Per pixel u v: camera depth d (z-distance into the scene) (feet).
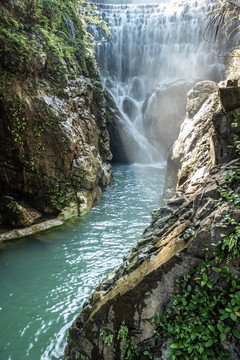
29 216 30.76
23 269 23.44
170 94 64.95
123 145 65.87
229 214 10.55
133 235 29.22
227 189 11.87
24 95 30.25
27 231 28.89
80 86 38.52
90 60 45.42
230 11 15.75
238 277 9.91
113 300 12.39
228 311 9.36
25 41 29.91
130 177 52.90
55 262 24.43
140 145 67.82
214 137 15.57
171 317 11.06
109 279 15.79
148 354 11.23
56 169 33.45
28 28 31.42
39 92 31.86
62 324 17.89
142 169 60.75
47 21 33.37
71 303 19.67
